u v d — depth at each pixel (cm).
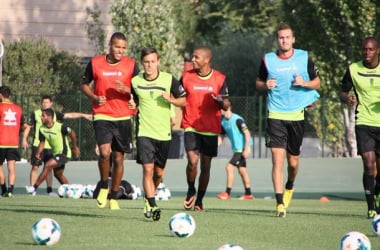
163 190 4872
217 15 13825
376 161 3434
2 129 4903
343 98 3397
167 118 3162
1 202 4172
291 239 2575
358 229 2883
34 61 8662
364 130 3338
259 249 2338
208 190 6162
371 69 3328
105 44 8988
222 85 3578
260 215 3372
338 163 8088
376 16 8656
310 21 8988
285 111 3356
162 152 3172
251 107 9000
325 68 8931
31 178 5388
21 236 2525
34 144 5372
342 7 8612
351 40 8762
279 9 13538
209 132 3581
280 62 3344
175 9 13512
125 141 3462
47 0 9719
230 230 2791
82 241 2441
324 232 2772
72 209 3550
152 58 3131
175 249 2292
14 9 9662
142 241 2458
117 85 3303
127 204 4094
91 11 9006
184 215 2572
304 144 9794
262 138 9531
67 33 9762
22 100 8212
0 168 4947
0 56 6291
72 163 7819
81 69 9025
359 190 6234
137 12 8638
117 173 3503
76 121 8344
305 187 6450
